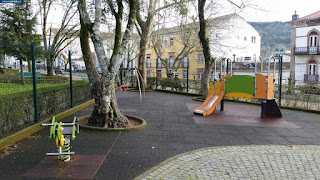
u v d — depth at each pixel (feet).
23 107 18.72
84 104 30.96
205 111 27.20
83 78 40.60
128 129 19.49
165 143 16.80
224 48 116.57
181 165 13.02
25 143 15.84
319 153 15.43
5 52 30.60
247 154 14.98
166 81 55.36
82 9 19.10
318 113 30.40
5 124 16.72
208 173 12.17
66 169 12.03
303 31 95.76
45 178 11.04
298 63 97.81
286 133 20.51
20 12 54.34
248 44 130.82
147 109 30.55
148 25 53.47
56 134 12.46
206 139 18.13
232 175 12.01
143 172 11.98
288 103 34.94
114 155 14.16
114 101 20.45
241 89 27.86
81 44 20.72
